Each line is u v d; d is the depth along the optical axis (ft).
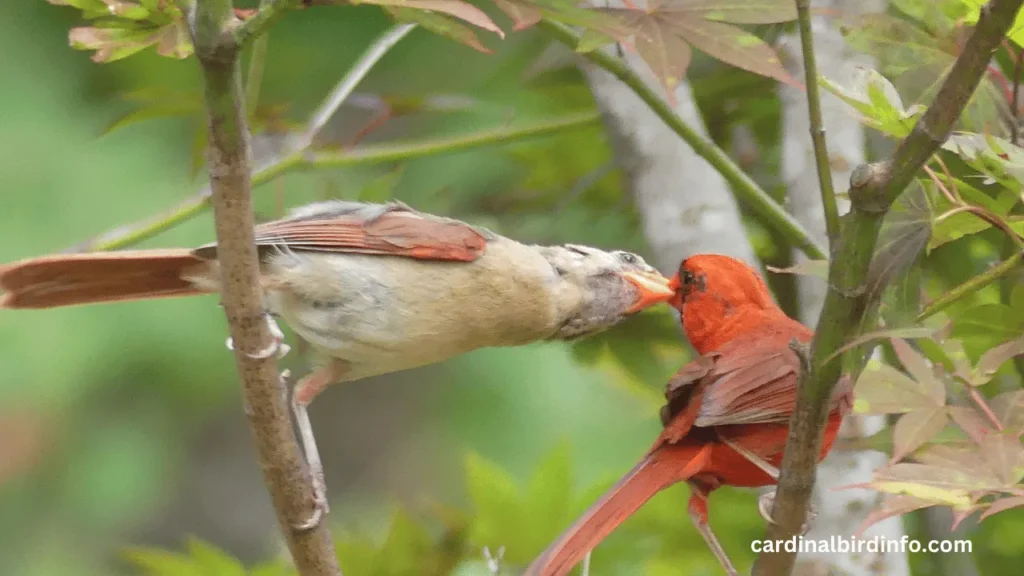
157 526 48.96
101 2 20.27
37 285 24.04
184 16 16.90
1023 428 20.35
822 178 17.47
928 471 19.85
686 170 31.71
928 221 18.69
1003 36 15.85
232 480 50.39
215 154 17.71
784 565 19.56
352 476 51.67
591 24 19.58
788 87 31.83
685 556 31.30
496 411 41.91
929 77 23.02
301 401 25.22
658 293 26.40
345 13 42.22
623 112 32.45
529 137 34.01
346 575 29.14
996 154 19.43
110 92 41.04
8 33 40.68
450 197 39.52
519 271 25.44
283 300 24.98
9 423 40.34
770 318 24.59
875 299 17.93
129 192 40.04
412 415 52.65
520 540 29.37
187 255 24.08
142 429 42.50
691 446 22.06
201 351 41.39
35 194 39.47
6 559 41.88
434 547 29.37
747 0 21.08
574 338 27.27
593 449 39.93
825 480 27.66
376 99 34.99
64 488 42.19
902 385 21.22
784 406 21.53
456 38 18.44
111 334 40.63
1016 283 23.81
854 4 30.68
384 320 24.61
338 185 39.06
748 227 36.50
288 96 41.60
